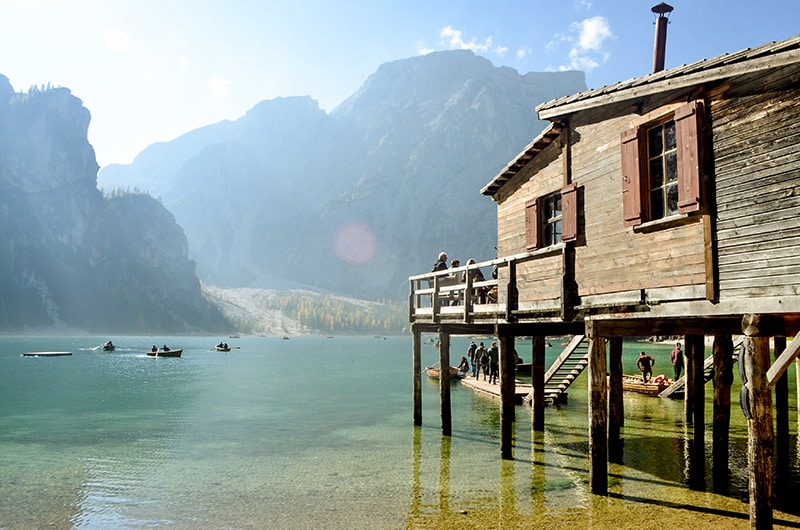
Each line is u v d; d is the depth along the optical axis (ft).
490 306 57.67
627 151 41.88
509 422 56.29
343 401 107.76
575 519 37.81
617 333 42.14
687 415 68.74
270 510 40.91
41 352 294.46
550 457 56.75
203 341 601.62
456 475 50.01
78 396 118.11
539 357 71.05
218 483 48.52
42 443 67.62
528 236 56.44
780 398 55.88
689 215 36.29
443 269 74.74
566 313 47.06
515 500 42.34
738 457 54.13
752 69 32.42
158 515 40.16
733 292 33.32
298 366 220.64
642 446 60.34
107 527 37.88
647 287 39.55
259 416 88.53
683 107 37.06
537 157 56.44
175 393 123.24
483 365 126.72
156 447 64.64
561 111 47.62
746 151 33.24
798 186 30.27
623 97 41.70
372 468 53.11
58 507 42.27
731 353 44.24
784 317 31.07
